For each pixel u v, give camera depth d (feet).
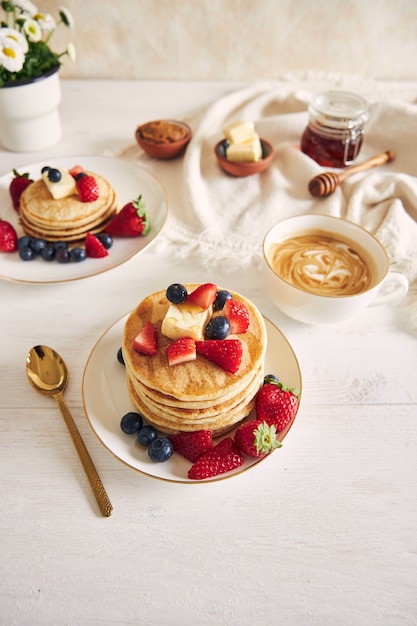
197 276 2.34
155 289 2.29
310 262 2.17
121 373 2.00
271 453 1.80
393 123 2.80
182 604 1.64
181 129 2.80
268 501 1.80
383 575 1.68
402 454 1.88
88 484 1.82
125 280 2.32
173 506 1.79
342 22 2.99
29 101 2.61
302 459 1.87
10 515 1.77
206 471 1.75
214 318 1.87
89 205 2.40
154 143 2.72
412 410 1.97
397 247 2.35
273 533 1.74
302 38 3.07
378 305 2.12
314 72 3.16
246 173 2.65
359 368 2.07
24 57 2.51
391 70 3.18
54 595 1.65
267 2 2.93
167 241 2.45
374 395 2.00
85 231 2.39
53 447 1.89
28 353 2.09
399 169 2.74
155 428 1.89
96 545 1.72
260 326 1.94
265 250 2.11
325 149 2.68
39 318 2.19
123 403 1.94
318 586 1.66
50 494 1.80
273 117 2.88
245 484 1.83
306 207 2.56
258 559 1.70
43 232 2.37
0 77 2.55
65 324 2.18
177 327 1.84
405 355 2.10
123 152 2.83
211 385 1.80
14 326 2.17
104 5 2.94
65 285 2.30
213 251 2.40
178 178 2.72
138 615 1.63
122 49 3.13
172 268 2.37
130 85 3.23
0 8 2.84
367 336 2.16
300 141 2.88
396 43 3.06
